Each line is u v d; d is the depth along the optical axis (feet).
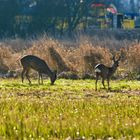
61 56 337.11
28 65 278.46
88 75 319.27
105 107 159.43
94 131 116.26
